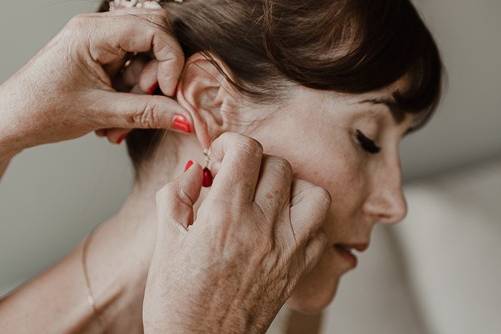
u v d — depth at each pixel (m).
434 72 1.02
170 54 0.89
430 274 1.64
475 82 1.76
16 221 1.50
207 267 0.76
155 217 1.02
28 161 1.45
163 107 0.91
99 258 1.06
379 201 1.05
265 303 0.80
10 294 1.09
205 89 0.95
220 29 0.95
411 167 1.83
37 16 1.34
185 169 0.89
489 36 1.72
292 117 0.96
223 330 0.77
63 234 1.55
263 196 0.81
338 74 0.93
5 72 1.35
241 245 0.77
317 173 0.98
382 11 0.95
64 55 0.90
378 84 0.96
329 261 1.10
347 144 0.98
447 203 1.69
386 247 1.63
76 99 0.92
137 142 1.03
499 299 1.63
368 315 1.57
